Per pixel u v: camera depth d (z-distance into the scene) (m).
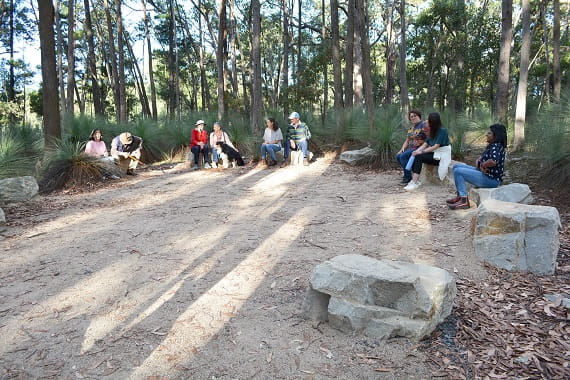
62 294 3.32
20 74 27.50
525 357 2.38
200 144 9.92
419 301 2.58
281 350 2.52
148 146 11.55
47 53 8.94
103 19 27.59
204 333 2.71
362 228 4.62
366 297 2.67
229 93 19.83
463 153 8.09
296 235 4.51
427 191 6.21
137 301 3.17
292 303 3.06
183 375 2.32
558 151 5.82
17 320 2.95
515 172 6.66
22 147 8.84
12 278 3.67
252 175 8.64
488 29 21.53
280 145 9.85
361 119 10.50
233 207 5.91
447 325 2.72
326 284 2.77
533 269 3.47
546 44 17.08
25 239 4.74
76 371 2.38
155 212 5.77
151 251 4.20
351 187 6.93
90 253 4.21
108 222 5.33
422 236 4.27
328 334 2.67
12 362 2.48
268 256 3.95
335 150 10.66
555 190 5.65
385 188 6.68
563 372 2.24
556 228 3.48
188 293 3.26
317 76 18.12
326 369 2.34
